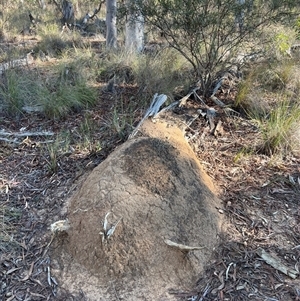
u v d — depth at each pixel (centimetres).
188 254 241
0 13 1170
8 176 326
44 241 260
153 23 429
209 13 407
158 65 521
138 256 235
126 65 564
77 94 454
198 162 319
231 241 258
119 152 285
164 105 417
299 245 258
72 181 310
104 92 501
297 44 599
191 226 254
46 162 342
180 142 329
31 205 292
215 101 436
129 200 251
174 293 227
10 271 242
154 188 260
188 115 397
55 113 429
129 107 439
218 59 449
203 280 234
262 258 247
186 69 520
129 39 694
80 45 807
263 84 473
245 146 355
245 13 413
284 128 357
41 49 760
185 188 270
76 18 1198
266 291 227
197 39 430
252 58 500
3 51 718
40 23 1086
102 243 238
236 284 231
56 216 277
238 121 399
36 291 230
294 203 293
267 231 267
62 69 541
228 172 323
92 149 351
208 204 274
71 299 225
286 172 325
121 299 224
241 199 293
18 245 259
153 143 291
